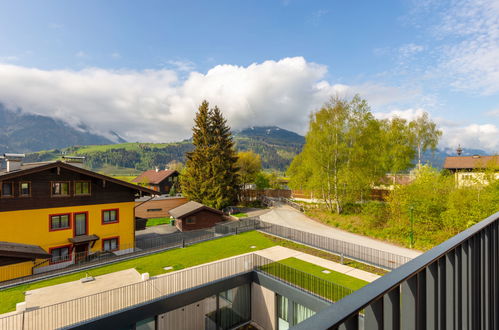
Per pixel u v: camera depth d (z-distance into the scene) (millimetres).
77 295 12906
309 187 32562
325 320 717
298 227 28000
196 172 39969
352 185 28797
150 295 12773
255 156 52281
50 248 19688
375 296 884
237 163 48250
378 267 16250
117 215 22844
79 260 19891
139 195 24172
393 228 22797
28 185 19062
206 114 41562
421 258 1264
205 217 31547
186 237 26156
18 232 18531
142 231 31484
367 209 26062
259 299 15305
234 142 43250
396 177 35781
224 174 40438
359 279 14586
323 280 14344
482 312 1975
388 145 35312
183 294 13008
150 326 12516
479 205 19359
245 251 19266
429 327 1290
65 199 20453
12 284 14164
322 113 30375
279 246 20375
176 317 13195
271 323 14656
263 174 53531
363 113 29688
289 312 13852
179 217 30141
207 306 14219
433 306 1303
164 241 25703
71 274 15539
